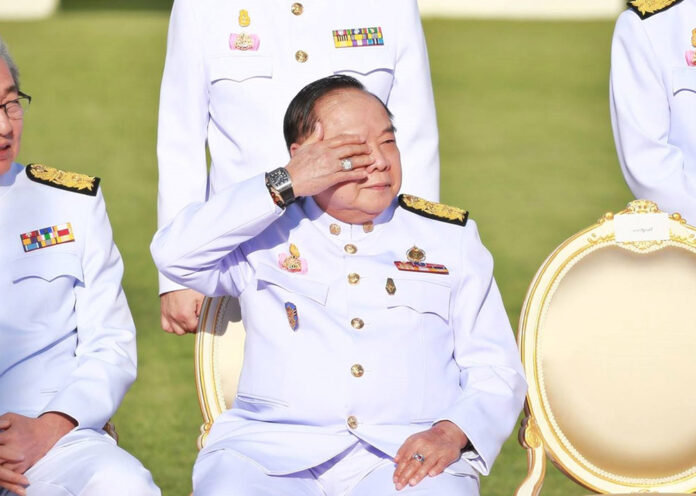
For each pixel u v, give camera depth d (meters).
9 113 13.34
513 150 49.69
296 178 12.59
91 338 13.64
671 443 13.62
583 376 13.66
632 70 15.98
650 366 13.69
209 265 13.02
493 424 12.61
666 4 15.96
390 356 12.73
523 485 13.33
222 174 15.05
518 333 13.79
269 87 14.81
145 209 40.66
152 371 26.36
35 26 74.81
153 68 63.34
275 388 12.70
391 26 15.23
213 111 15.08
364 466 12.65
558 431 13.64
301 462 12.37
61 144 49.66
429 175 15.25
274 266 13.05
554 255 13.88
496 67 64.81
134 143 49.97
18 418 12.82
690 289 13.83
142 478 12.59
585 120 54.72
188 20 15.02
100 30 73.12
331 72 14.91
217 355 13.95
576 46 70.38
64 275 13.58
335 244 13.19
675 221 14.01
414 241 13.38
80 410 13.03
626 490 13.63
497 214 40.47
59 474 12.62
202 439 13.66
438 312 13.03
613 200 42.62
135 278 33.09
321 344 12.72
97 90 58.75
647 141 15.71
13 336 13.33
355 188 12.82
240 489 12.05
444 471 12.36
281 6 15.01
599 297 13.78
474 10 84.94
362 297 12.96
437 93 59.34
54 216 13.83
